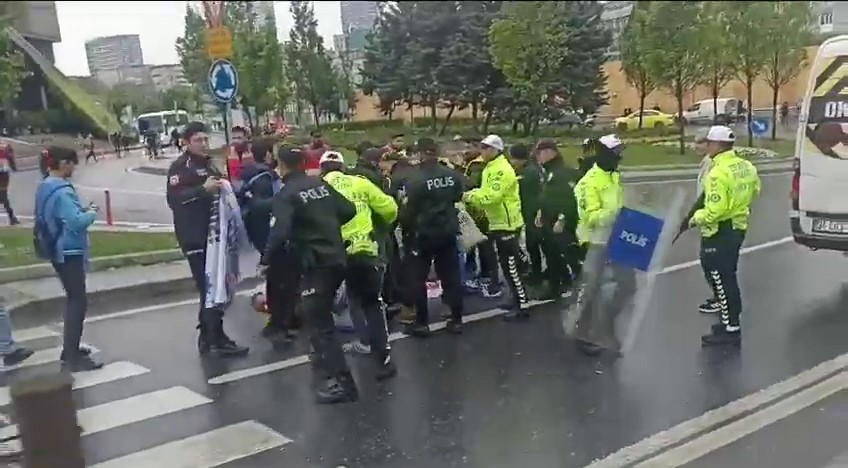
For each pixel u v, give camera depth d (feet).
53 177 20.93
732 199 20.66
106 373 21.08
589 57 85.10
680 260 32.83
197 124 21.86
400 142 31.37
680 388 18.57
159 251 36.22
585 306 21.85
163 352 22.85
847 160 26.35
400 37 108.88
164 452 16.19
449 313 25.64
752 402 17.58
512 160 28.07
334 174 20.15
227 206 22.03
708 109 80.23
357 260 19.40
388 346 20.45
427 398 18.60
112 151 100.22
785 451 15.07
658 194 49.60
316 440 16.51
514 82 83.46
